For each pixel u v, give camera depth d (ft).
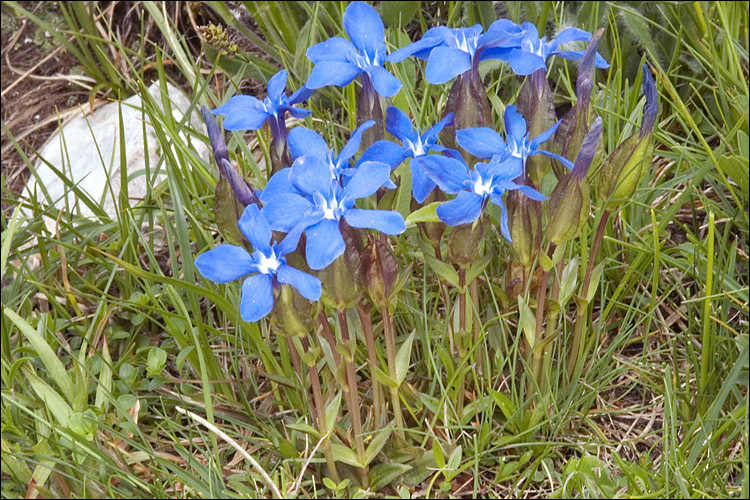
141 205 1.34
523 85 1.16
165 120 1.32
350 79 1.12
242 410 1.26
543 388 1.22
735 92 1.34
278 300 1.08
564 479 1.17
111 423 1.22
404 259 1.30
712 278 1.22
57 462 1.17
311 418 1.23
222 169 1.11
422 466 1.20
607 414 1.25
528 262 1.14
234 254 1.06
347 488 1.19
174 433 1.25
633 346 1.30
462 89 1.14
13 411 1.21
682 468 1.16
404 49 1.12
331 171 1.07
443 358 1.19
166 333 1.34
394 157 1.11
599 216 1.26
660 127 1.33
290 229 1.06
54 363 1.19
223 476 1.21
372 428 1.21
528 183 1.13
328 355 1.16
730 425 1.19
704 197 1.30
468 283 1.16
